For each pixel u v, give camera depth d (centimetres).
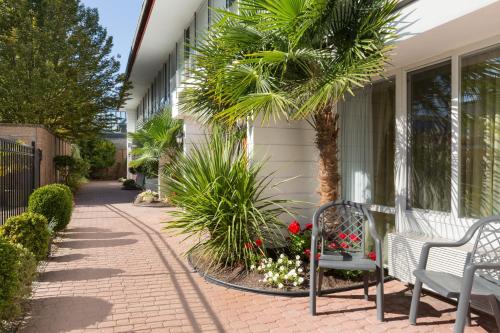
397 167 469
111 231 766
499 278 289
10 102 1375
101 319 341
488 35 359
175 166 540
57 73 1389
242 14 431
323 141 436
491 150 374
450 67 412
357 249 400
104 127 1786
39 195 659
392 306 369
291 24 385
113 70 1662
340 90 344
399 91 467
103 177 2833
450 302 374
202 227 467
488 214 378
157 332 317
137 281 445
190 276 465
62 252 586
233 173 469
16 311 311
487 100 376
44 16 1447
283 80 418
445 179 419
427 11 345
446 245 324
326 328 323
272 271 426
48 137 1343
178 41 1405
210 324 332
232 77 437
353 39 387
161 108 1488
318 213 376
